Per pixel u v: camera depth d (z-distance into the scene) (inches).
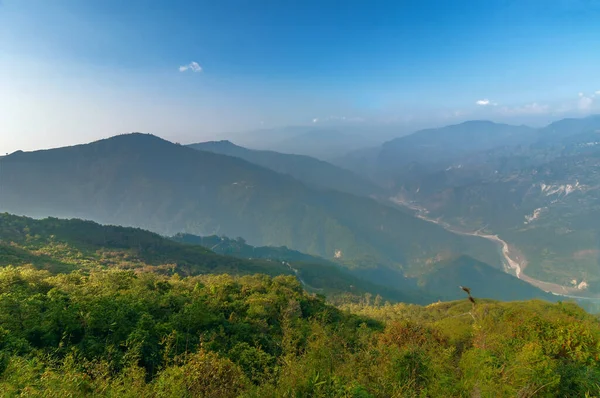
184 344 815.1
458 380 456.8
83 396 434.9
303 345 692.7
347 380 424.5
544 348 537.6
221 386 460.4
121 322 795.4
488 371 431.2
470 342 697.0
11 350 616.7
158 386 451.8
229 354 753.0
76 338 753.0
